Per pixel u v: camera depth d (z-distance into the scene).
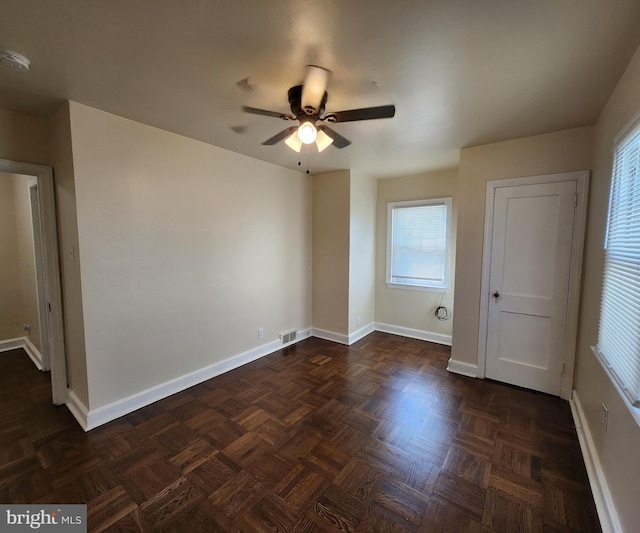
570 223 2.65
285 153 3.33
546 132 2.67
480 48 1.51
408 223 4.46
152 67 1.70
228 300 3.32
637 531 1.21
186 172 2.83
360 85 1.88
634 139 1.52
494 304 3.06
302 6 1.23
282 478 1.83
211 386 2.98
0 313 3.89
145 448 2.08
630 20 1.29
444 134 2.72
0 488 1.74
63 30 1.38
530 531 1.50
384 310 4.75
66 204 2.30
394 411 2.56
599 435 1.83
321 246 4.37
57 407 2.60
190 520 1.55
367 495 1.71
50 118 2.38
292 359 3.67
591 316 2.27
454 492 1.73
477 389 2.94
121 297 2.45
